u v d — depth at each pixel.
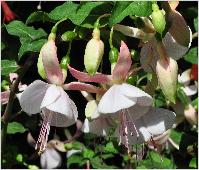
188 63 0.59
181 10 0.57
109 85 0.35
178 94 0.56
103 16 0.34
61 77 0.34
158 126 0.35
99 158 0.58
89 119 0.37
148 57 0.36
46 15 0.39
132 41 0.42
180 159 0.57
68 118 0.35
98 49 0.33
